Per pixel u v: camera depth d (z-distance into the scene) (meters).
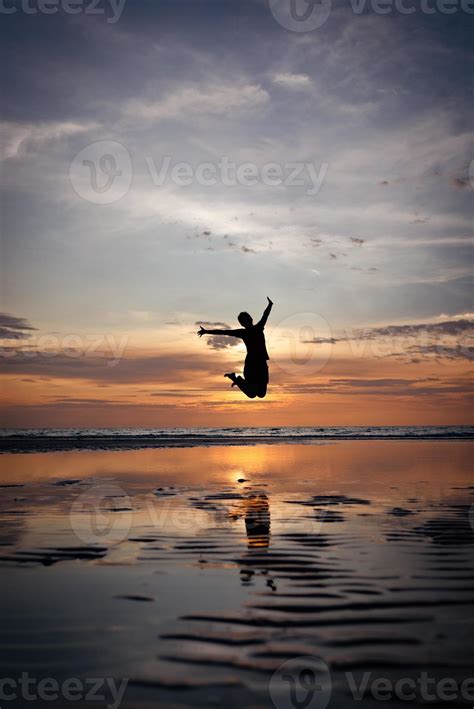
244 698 3.27
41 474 15.00
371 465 17.36
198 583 5.32
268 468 16.48
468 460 19.16
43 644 3.98
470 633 4.11
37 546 6.88
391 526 7.96
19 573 5.71
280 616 4.45
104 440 39.19
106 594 5.02
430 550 6.57
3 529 7.89
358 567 5.84
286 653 3.81
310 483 12.84
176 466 17.27
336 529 7.76
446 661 3.70
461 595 4.93
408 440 37.72
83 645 3.96
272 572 5.68
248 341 9.13
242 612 4.54
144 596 4.96
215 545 6.86
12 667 3.66
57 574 5.66
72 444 32.53
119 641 4.02
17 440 39.38
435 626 4.24
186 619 4.41
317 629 4.19
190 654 3.81
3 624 4.34
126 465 17.67
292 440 38.50
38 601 4.85
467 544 6.87
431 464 17.64
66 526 8.07
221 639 4.04
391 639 4.02
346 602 4.77
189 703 3.22
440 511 9.12
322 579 5.42
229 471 15.68
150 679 3.49
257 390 9.07
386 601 4.79
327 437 46.06
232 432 69.00
